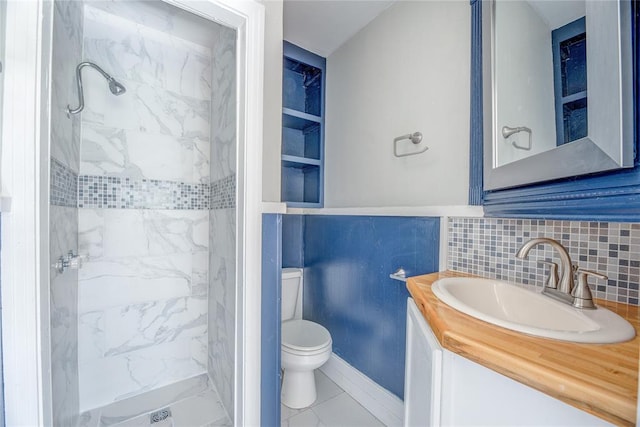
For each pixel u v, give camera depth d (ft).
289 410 4.79
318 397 5.15
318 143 6.88
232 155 4.16
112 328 4.73
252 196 3.62
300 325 5.62
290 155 6.87
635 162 1.70
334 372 5.65
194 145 5.49
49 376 2.38
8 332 2.14
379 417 4.59
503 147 3.10
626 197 1.81
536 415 1.54
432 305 2.40
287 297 6.24
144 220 5.01
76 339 4.16
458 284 3.05
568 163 2.21
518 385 1.61
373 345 4.88
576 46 2.27
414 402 2.86
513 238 3.19
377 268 4.82
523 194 2.78
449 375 2.03
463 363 1.93
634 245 2.37
